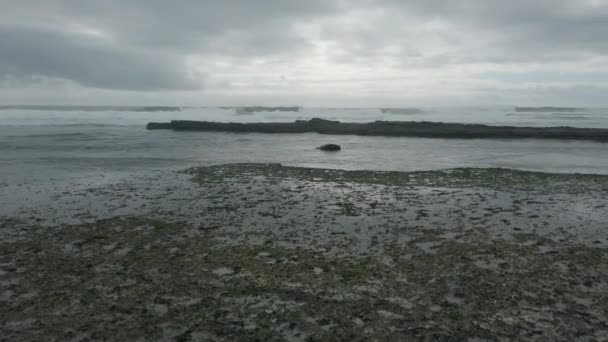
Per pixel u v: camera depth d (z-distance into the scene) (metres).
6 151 24.17
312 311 5.36
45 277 6.41
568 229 8.95
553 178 15.38
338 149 26.47
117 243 8.09
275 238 8.38
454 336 4.76
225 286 6.12
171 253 7.52
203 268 6.80
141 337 4.76
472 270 6.66
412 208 10.84
